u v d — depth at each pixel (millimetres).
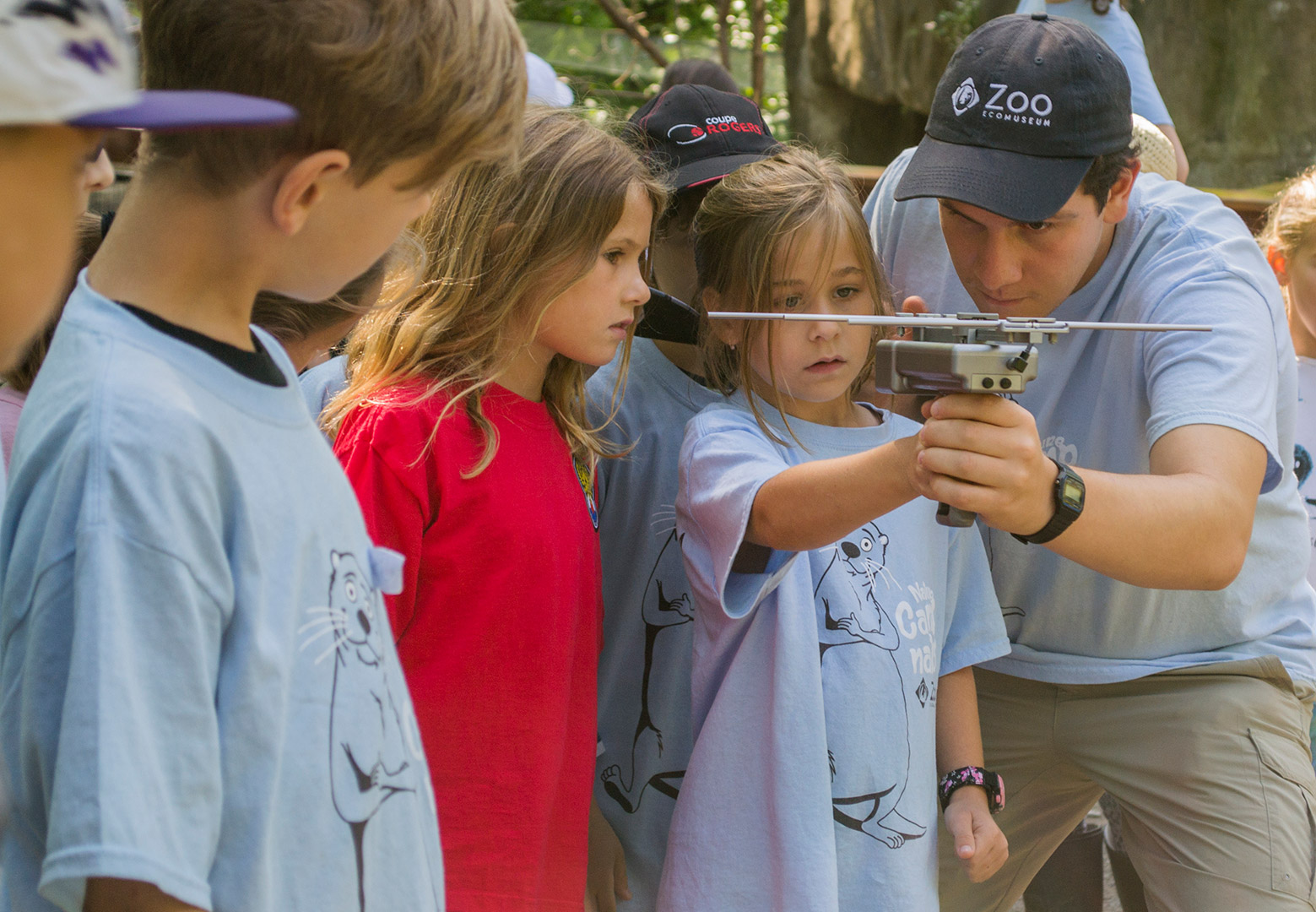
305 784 986
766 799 1728
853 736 1768
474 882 1604
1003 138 1876
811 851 1688
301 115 972
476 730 1619
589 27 8273
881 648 1815
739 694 1763
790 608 1758
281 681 959
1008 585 2193
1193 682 2119
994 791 1982
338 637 1042
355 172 1018
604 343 1802
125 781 838
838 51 7531
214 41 987
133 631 865
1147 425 1846
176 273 984
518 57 1109
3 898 902
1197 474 1660
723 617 1771
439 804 1604
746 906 1712
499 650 1629
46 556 881
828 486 1503
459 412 1670
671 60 7918
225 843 925
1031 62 1881
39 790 901
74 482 882
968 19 6742
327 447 1108
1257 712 2070
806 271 1866
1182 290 1916
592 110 5328
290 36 963
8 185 708
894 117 7590
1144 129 2930
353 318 1587
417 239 1686
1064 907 2713
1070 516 1431
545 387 1887
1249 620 2135
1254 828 2043
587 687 1795
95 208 1971
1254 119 6855
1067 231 1892
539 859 1655
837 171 1992
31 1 684
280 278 1045
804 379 1905
